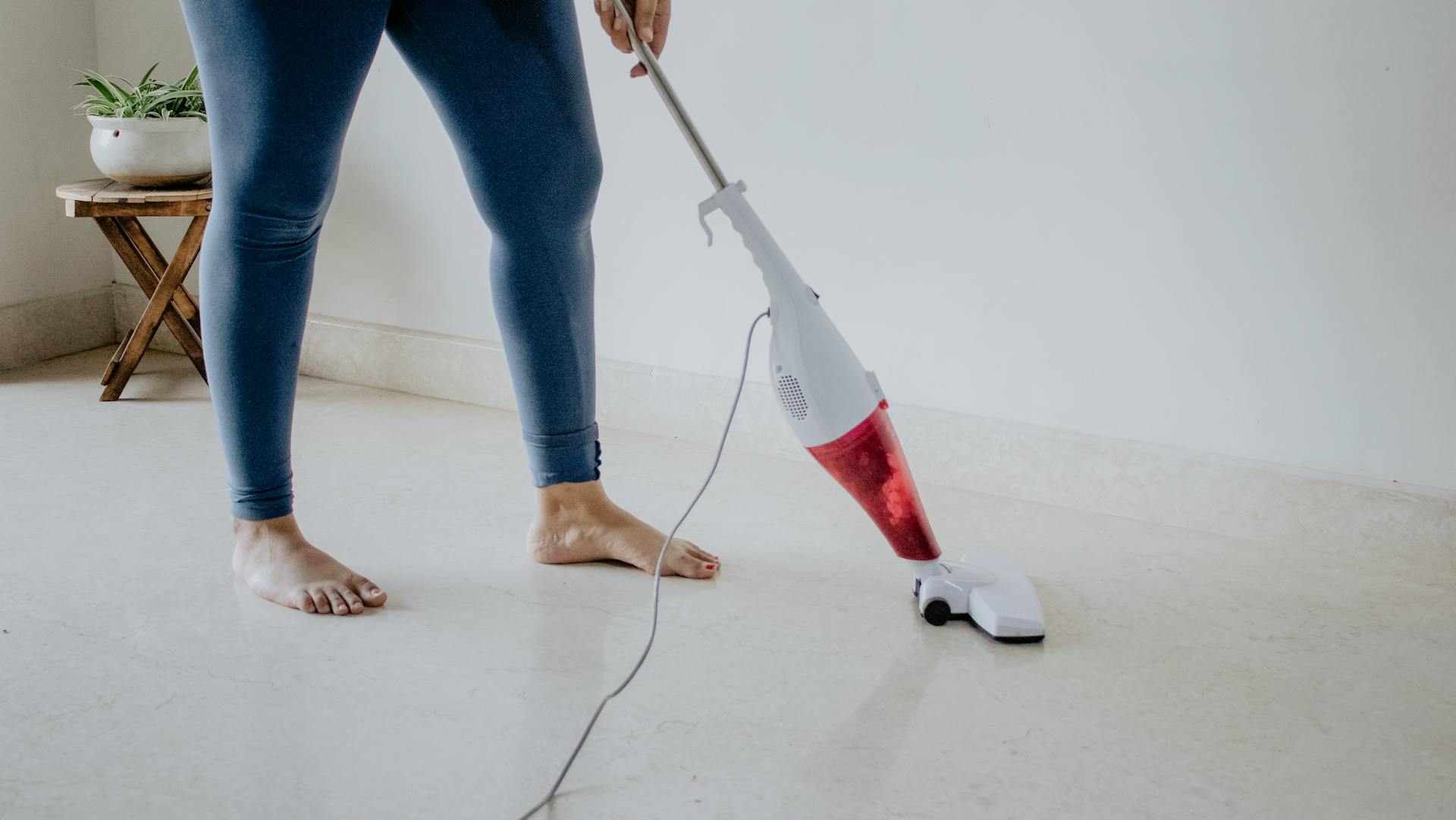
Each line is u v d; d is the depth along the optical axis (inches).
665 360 86.7
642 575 62.3
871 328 78.8
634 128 83.1
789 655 53.7
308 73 49.7
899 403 79.3
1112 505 73.4
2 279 100.7
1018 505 74.9
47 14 100.9
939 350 77.2
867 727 47.7
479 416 91.3
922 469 78.8
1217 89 66.1
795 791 43.2
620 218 85.5
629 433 87.8
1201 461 70.5
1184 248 68.9
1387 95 62.4
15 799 41.9
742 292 82.2
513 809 41.9
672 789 43.2
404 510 71.0
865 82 74.9
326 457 80.3
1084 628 57.1
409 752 45.4
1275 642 56.1
